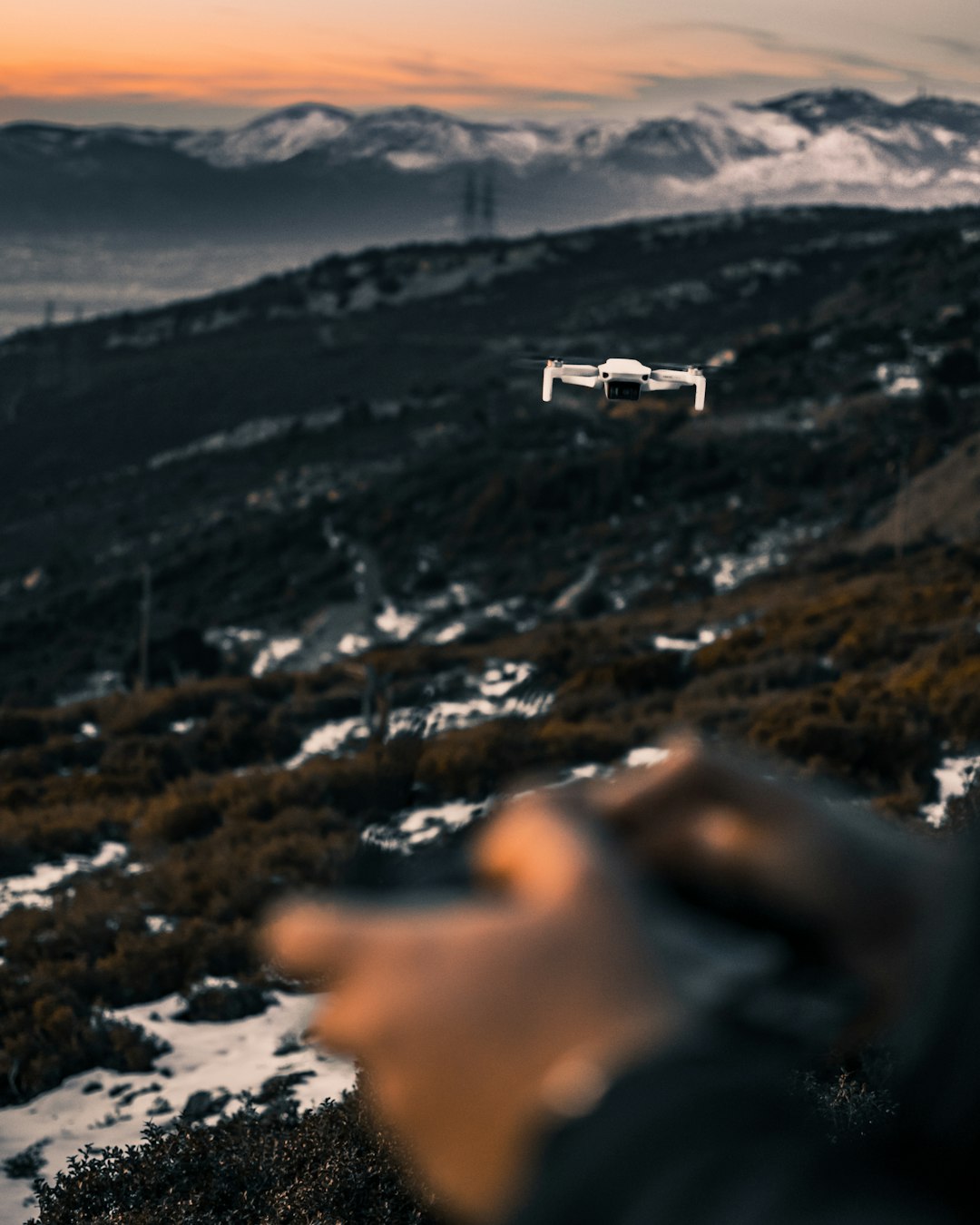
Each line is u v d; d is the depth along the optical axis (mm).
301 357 181500
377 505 98250
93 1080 10367
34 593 106938
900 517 73125
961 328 109750
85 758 31781
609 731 20578
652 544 81750
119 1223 5473
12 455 166375
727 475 88438
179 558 98750
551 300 195625
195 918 14125
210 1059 10438
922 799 13633
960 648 23375
